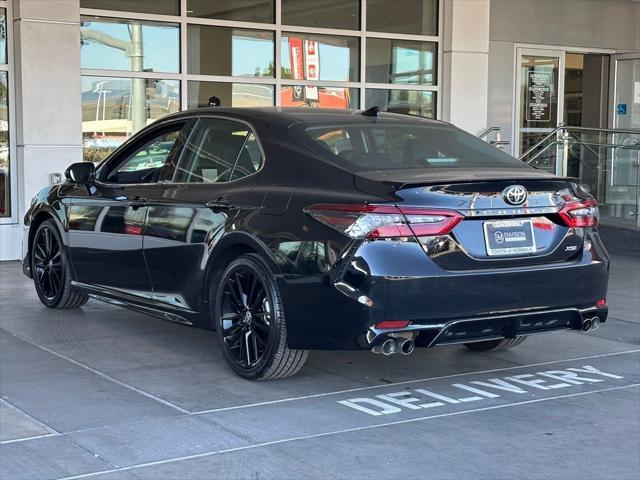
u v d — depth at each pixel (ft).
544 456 14.26
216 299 18.57
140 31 36.17
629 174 39.40
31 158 33.65
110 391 17.49
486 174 17.01
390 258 15.69
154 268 20.17
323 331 16.28
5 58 33.81
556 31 49.06
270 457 14.02
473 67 43.39
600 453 14.43
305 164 17.39
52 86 33.76
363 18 41.19
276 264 16.87
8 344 21.27
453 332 16.28
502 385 18.31
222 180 18.89
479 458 14.14
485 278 16.24
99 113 35.60
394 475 13.37
